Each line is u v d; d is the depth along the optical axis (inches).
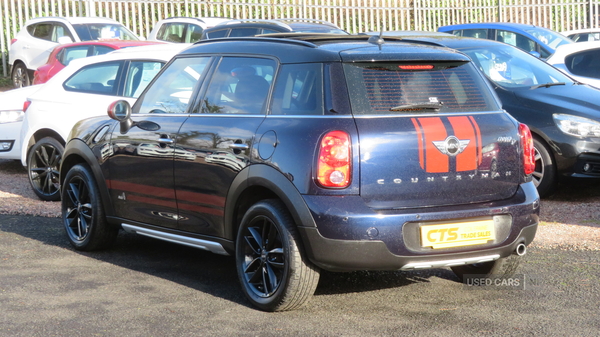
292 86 176.4
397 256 163.0
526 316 171.9
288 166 167.0
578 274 205.8
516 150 179.5
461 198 171.3
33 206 312.8
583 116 299.3
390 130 165.0
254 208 177.9
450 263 169.2
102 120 236.8
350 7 818.8
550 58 399.5
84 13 762.2
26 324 168.6
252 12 815.1
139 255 235.3
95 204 232.4
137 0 752.3
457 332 161.3
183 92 207.5
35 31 657.6
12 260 226.8
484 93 182.7
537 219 180.4
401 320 170.2
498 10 858.1
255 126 178.7
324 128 164.4
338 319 171.5
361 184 162.4
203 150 190.2
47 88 338.3
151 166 207.9
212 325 167.6
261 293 179.0
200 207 194.1
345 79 168.7
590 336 157.8
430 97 173.8
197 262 226.7
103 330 164.6
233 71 194.7
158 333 162.4
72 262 225.3
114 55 329.7
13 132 363.6
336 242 160.7
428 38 357.7
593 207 292.5
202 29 641.6
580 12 874.8
